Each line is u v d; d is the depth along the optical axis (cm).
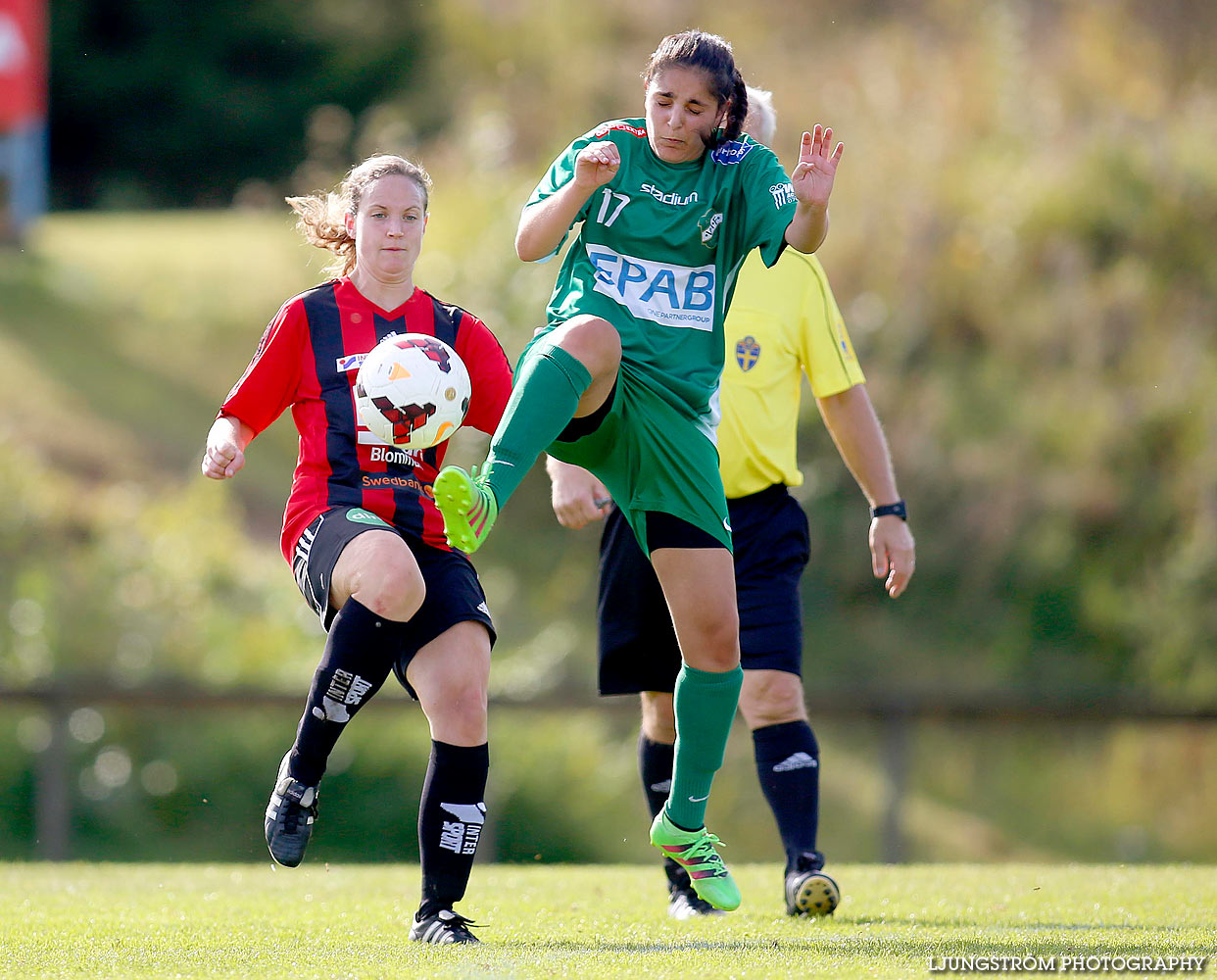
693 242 1244
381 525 1261
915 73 6956
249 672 4188
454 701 1259
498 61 9506
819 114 6744
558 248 1241
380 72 11600
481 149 6662
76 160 11781
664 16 8431
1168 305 5988
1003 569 5588
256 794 3897
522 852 3866
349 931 1341
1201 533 5506
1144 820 4938
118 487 5269
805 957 1132
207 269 7650
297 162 11638
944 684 5294
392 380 1288
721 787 4422
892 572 1677
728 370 1584
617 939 1290
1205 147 6341
